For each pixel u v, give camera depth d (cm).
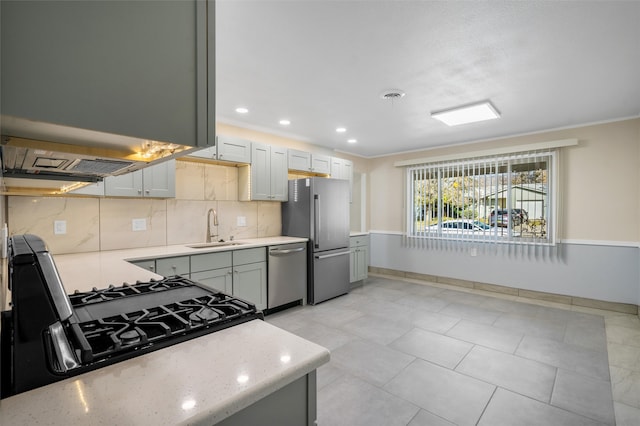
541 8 171
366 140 476
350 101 312
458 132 427
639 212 358
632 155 362
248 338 89
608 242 377
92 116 52
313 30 193
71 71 50
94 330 89
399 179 567
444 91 286
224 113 348
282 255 371
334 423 178
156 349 81
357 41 205
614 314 361
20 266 65
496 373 231
